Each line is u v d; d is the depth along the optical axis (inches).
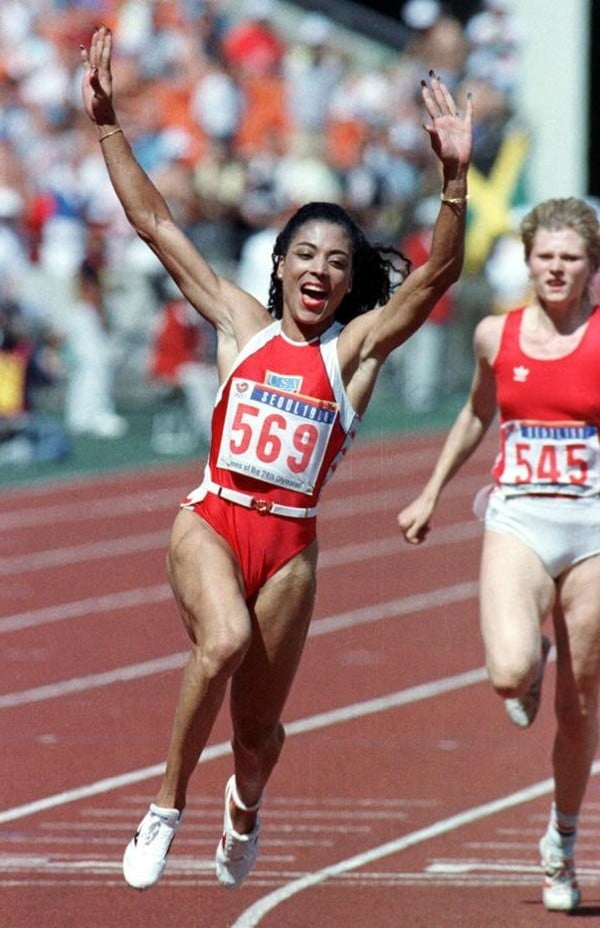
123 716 1255.5
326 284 735.7
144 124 2957.7
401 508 2250.2
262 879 893.2
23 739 1189.1
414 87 3329.2
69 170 2797.7
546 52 3481.8
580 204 855.1
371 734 1211.9
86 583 1770.4
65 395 2878.9
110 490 2368.4
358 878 896.3
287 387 738.8
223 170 2910.9
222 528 742.5
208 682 698.2
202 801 1045.2
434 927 814.5
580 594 845.8
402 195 3117.6
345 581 1785.2
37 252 2652.6
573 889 851.4
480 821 1007.0
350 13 3545.8
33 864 913.5
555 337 853.8
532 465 852.6
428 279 730.8
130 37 3129.9
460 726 1237.1
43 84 2997.0
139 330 2886.3
